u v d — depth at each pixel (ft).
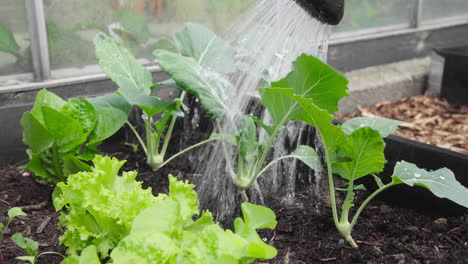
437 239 3.45
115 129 3.68
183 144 4.46
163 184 3.93
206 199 3.76
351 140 3.20
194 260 2.69
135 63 3.90
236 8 4.95
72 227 3.01
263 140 4.05
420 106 5.81
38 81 4.31
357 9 5.86
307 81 3.20
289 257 3.29
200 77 3.44
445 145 4.83
